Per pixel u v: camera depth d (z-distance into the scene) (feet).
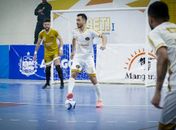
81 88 38.96
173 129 11.47
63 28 51.98
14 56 50.72
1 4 55.93
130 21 49.98
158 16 11.47
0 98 30.94
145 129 18.61
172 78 11.20
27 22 54.75
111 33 50.39
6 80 48.65
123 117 22.27
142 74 42.78
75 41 26.08
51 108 25.79
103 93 34.91
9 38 55.98
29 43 54.90
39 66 49.08
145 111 24.53
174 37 11.23
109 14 50.29
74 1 52.54
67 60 44.68
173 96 11.12
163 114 11.41
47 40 38.09
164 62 10.69
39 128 18.89
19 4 55.01
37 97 31.60
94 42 47.65
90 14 50.55
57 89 37.96
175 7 49.14
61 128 18.90
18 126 19.42
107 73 43.91
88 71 25.95
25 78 50.03
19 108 25.71
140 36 49.80
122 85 42.27
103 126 19.45
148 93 34.91
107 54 43.78
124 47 43.29
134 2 50.42
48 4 53.36
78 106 26.73
